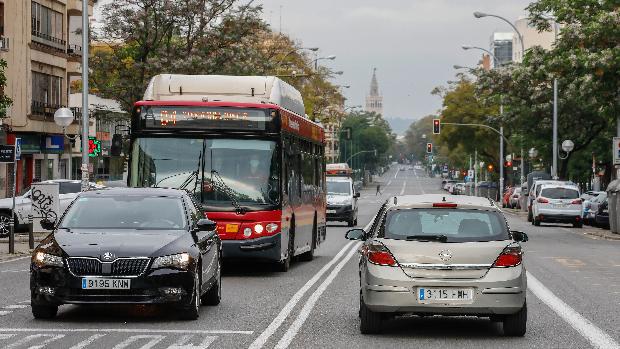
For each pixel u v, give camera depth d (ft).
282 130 136.46
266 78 143.23
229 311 97.45
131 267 86.33
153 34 340.59
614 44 282.97
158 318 91.50
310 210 165.07
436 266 77.82
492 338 81.00
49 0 350.02
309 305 102.83
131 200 96.84
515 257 78.69
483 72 404.77
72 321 88.89
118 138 137.39
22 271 144.66
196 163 133.59
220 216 132.46
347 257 178.91
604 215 311.88
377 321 81.41
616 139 281.54
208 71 336.70
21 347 73.51
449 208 80.33
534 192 339.57
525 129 408.26
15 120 328.49
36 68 341.00
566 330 85.97
